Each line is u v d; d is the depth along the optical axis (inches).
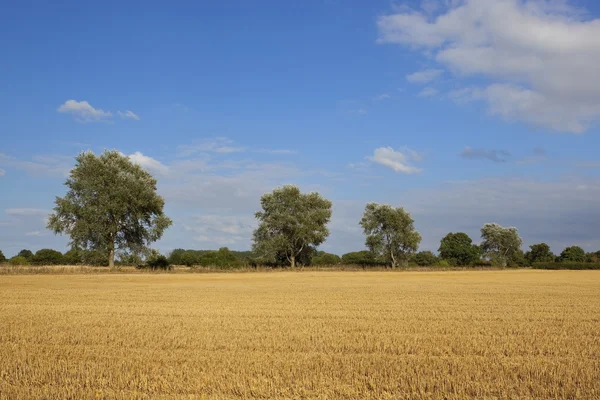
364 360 512.4
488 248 4355.3
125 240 2694.4
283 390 404.5
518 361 510.0
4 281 1932.8
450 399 386.6
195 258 3799.2
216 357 522.6
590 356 542.3
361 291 1519.4
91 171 2586.1
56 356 529.7
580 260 5182.1
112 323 769.6
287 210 3282.5
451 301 1172.5
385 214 3405.5
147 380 436.8
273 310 964.6
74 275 2391.7
